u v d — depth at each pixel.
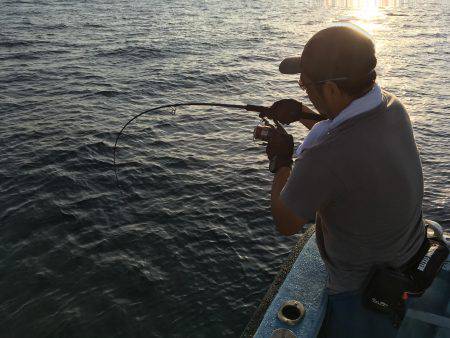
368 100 1.62
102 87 14.23
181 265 5.96
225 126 10.81
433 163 8.84
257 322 2.34
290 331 2.10
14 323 5.05
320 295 2.35
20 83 14.34
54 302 5.34
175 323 5.12
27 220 6.78
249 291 5.58
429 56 21.23
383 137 1.59
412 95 14.13
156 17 33.03
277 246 6.36
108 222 6.79
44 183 7.81
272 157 1.96
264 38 26.06
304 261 2.59
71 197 7.41
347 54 1.57
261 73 17.31
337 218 1.74
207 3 45.16
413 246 1.82
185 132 10.34
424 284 1.83
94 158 8.79
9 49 19.66
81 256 6.07
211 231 6.64
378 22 36.03
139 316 5.18
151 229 6.64
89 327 5.03
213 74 16.73
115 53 19.73
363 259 1.81
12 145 9.30
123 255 6.10
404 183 1.63
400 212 1.67
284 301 2.33
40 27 26.06
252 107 2.16
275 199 1.82
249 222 6.87
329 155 1.60
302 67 1.67
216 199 7.47
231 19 34.19
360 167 1.58
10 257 6.03
